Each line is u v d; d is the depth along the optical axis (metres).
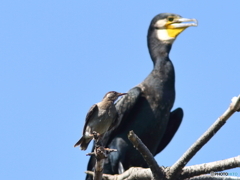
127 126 13.52
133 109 13.60
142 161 13.50
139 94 13.57
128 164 13.47
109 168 13.45
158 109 13.55
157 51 14.65
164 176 9.79
